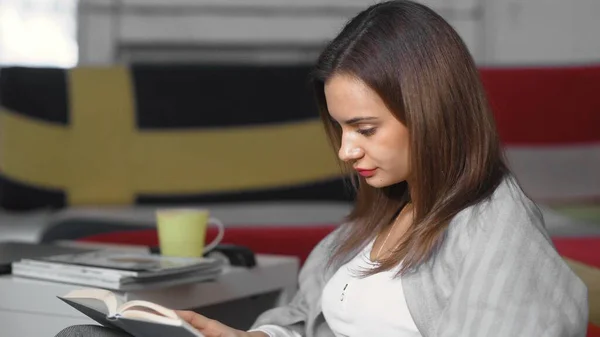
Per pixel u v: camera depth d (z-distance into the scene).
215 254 2.30
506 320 1.40
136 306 1.46
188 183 4.16
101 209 3.96
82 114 4.11
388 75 1.52
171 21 5.46
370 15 1.59
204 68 4.24
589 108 4.36
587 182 4.51
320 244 1.98
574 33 5.50
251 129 4.23
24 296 1.96
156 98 4.18
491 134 1.54
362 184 1.80
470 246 1.48
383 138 1.55
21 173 4.02
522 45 5.52
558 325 1.40
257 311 2.41
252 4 5.48
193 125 4.20
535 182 4.49
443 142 1.52
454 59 1.53
